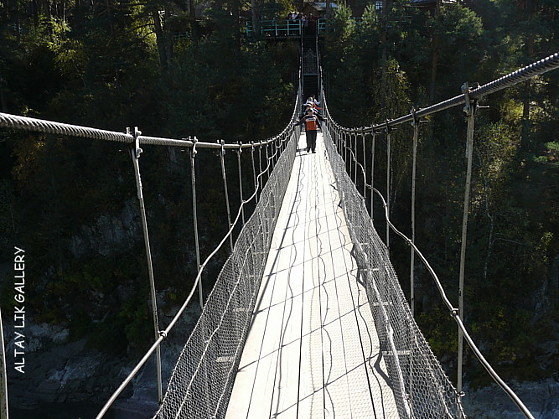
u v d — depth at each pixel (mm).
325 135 14016
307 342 3750
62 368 15914
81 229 18234
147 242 1633
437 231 15938
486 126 15305
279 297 4637
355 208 5844
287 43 24875
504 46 18062
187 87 18234
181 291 16875
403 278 15805
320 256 5727
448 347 13898
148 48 22594
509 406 12977
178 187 18781
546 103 17469
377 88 19141
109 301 17516
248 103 19891
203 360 2350
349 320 4074
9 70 21094
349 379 3240
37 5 27781
